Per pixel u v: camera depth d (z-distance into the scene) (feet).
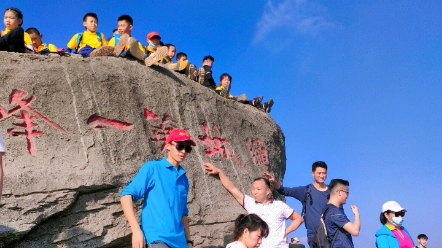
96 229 23.49
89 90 26.40
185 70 34.60
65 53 30.99
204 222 27.48
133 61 30.25
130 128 27.07
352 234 22.26
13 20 30.68
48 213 22.49
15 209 21.91
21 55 26.55
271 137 39.52
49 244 22.68
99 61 28.30
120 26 35.01
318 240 23.17
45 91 25.25
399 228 25.93
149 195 20.95
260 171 35.22
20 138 23.88
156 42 38.11
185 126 30.32
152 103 29.14
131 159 26.17
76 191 23.25
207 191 28.55
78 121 25.43
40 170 23.26
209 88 36.09
